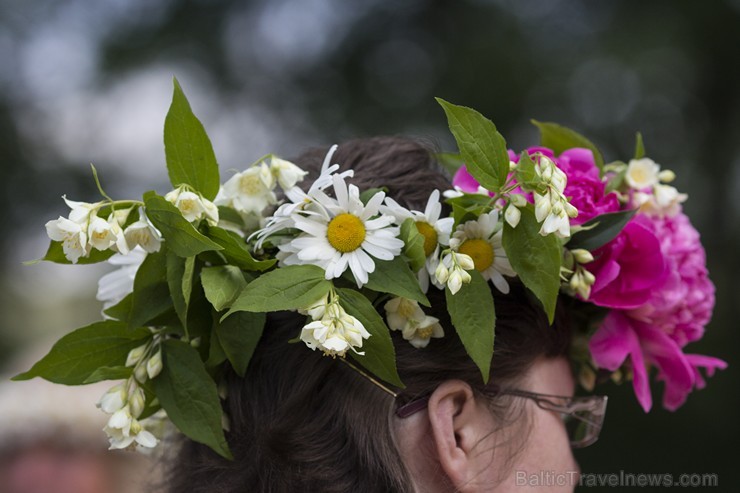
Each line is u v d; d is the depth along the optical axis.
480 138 1.55
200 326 1.64
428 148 1.99
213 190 1.57
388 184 1.80
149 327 1.67
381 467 1.67
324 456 1.69
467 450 1.72
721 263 7.78
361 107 8.78
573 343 1.93
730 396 7.12
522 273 1.57
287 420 1.71
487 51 8.52
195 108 9.09
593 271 1.79
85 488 3.81
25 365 4.91
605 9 8.63
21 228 9.58
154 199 1.46
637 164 1.92
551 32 8.69
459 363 1.70
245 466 1.77
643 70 8.12
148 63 9.26
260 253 1.65
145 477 2.44
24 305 10.26
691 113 8.14
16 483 3.78
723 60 8.16
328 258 1.54
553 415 1.83
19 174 9.46
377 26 9.05
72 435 3.85
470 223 1.60
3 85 9.65
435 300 1.69
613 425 6.93
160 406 1.71
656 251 1.77
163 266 1.59
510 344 1.75
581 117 8.26
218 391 1.78
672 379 1.95
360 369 1.70
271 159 1.70
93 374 1.60
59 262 1.55
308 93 8.97
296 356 1.72
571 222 1.75
